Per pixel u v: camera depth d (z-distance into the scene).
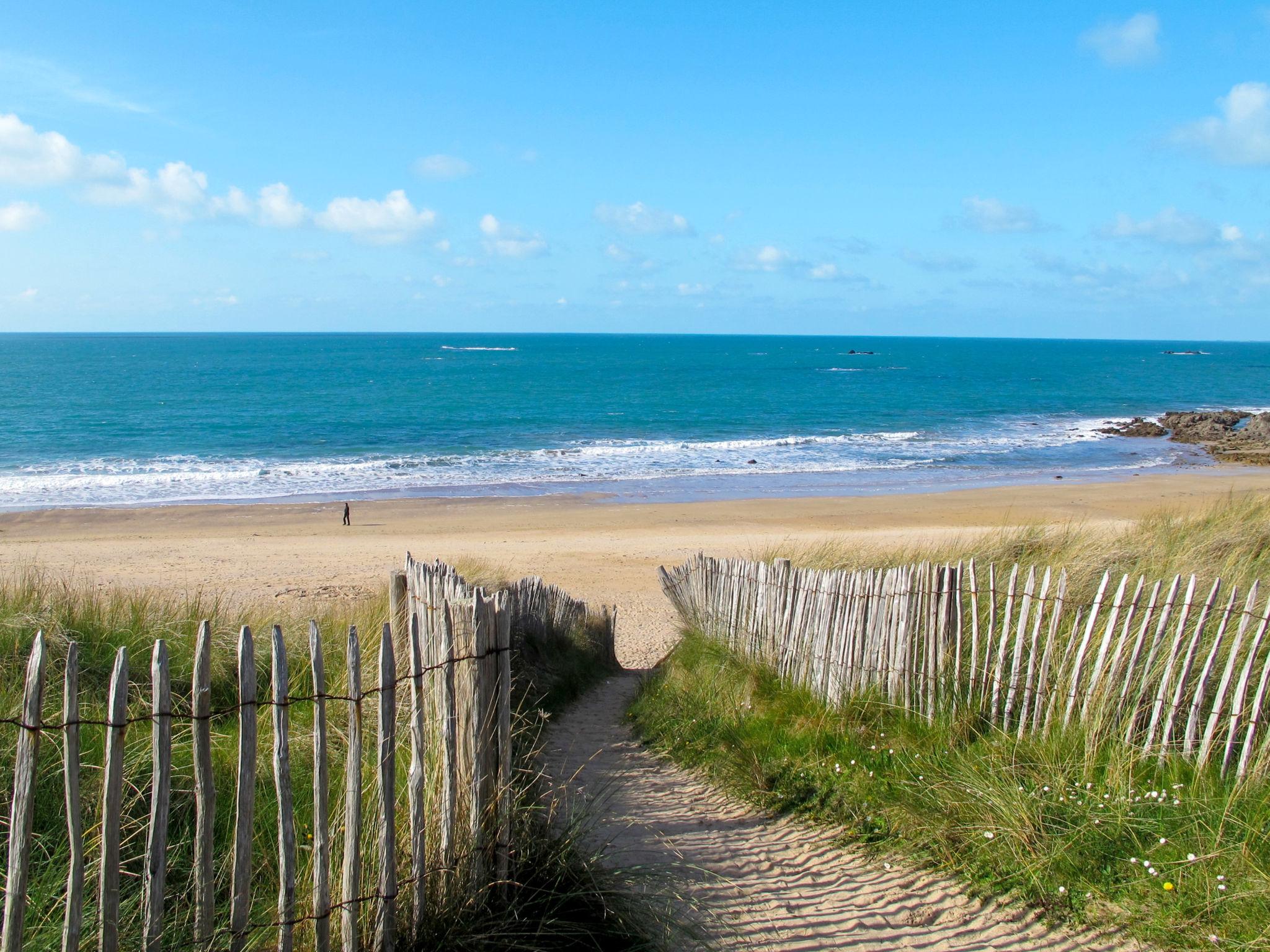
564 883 3.57
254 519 25.58
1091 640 4.96
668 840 4.47
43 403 62.72
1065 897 3.70
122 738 2.35
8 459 37.62
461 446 43.59
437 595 3.40
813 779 5.06
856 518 25.50
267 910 2.98
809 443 46.38
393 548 19.59
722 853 4.31
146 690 5.00
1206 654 4.66
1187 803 4.02
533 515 26.36
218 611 7.27
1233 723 4.25
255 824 3.62
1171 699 4.52
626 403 69.19
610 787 5.36
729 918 3.68
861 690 5.62
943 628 5.25
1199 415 55.69
